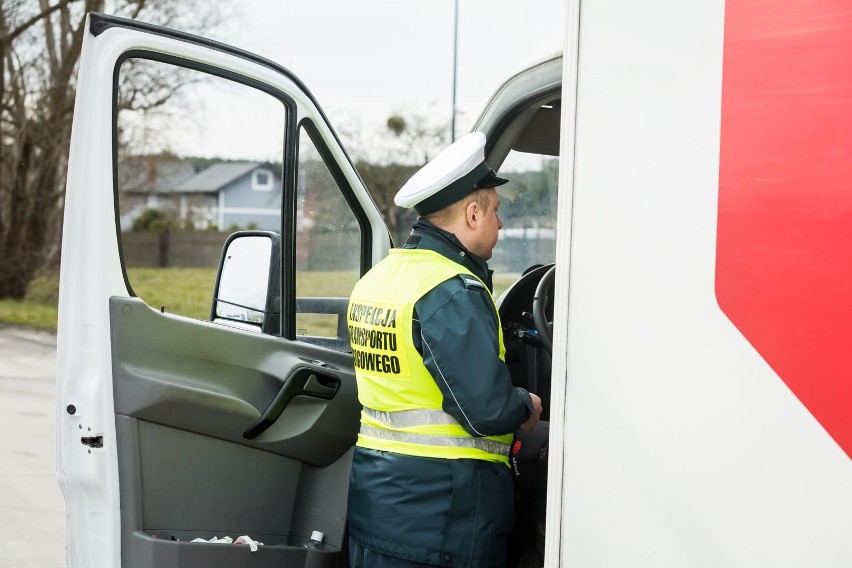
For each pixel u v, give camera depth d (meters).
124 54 2.21
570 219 1.71
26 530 5.14
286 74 2.52
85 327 2.17
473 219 2.24
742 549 1.46
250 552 2.37
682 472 1.53
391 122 21.33
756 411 1.45
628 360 1.61
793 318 1.41
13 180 19.69
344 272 2.66
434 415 2.15
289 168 2.52
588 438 1.67
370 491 2.21
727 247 1.49
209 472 2.39
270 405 2.45
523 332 2.72
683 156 1.55
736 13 1.49
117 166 2.20
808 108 1.40
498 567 2.19
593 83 1.67
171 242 16.44
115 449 2.19
